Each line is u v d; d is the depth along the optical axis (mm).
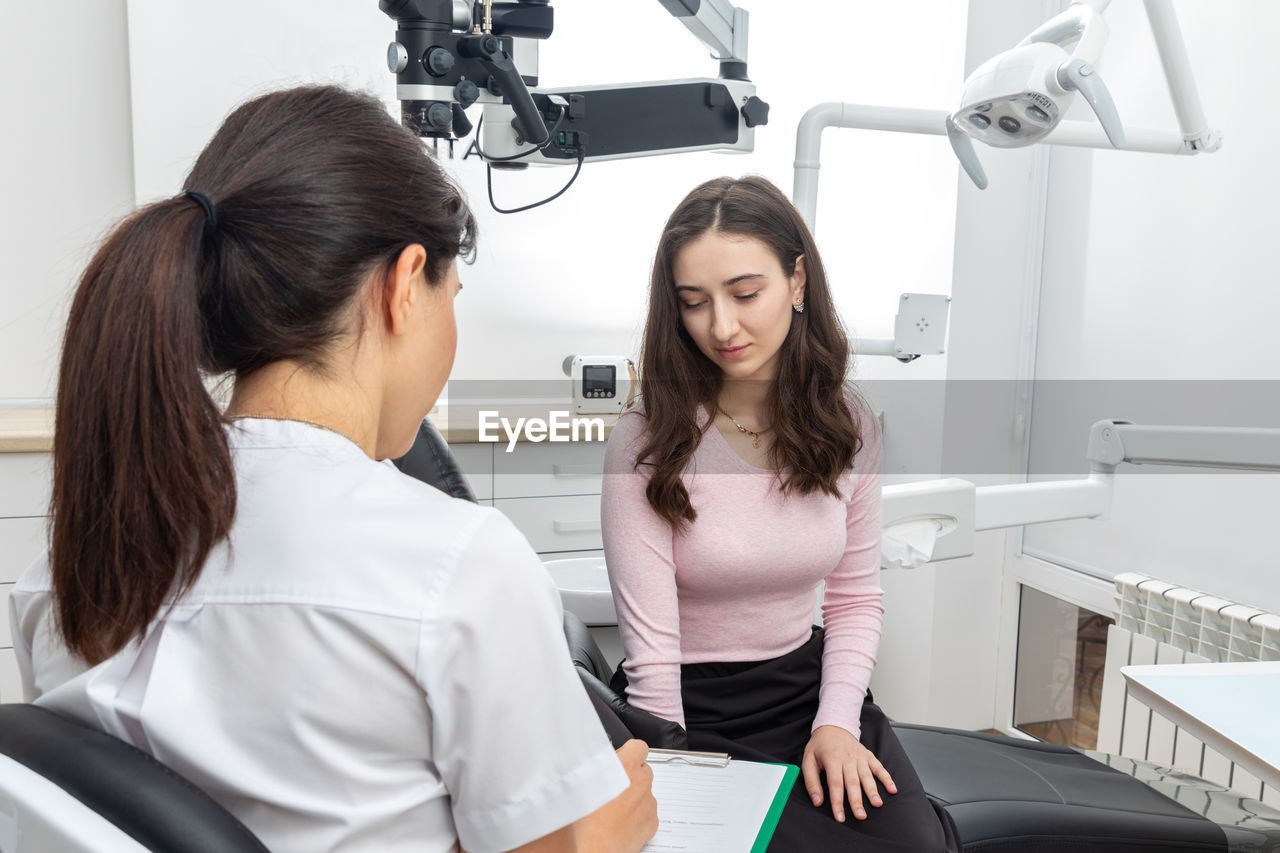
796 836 1018
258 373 650
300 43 2709
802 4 2979
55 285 2627
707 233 1192
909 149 2727
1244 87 2064
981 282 2658
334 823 582
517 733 599
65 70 2578
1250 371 2064
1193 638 2041
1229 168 2104
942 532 1496
